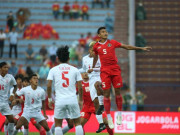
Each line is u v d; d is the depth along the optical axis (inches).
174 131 1498.5
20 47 2340.1
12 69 2033.7
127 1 2484.0
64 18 2449.6
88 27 2421.3
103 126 1050.7
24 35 2365.9
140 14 2388.0
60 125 795.4
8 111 990.4
